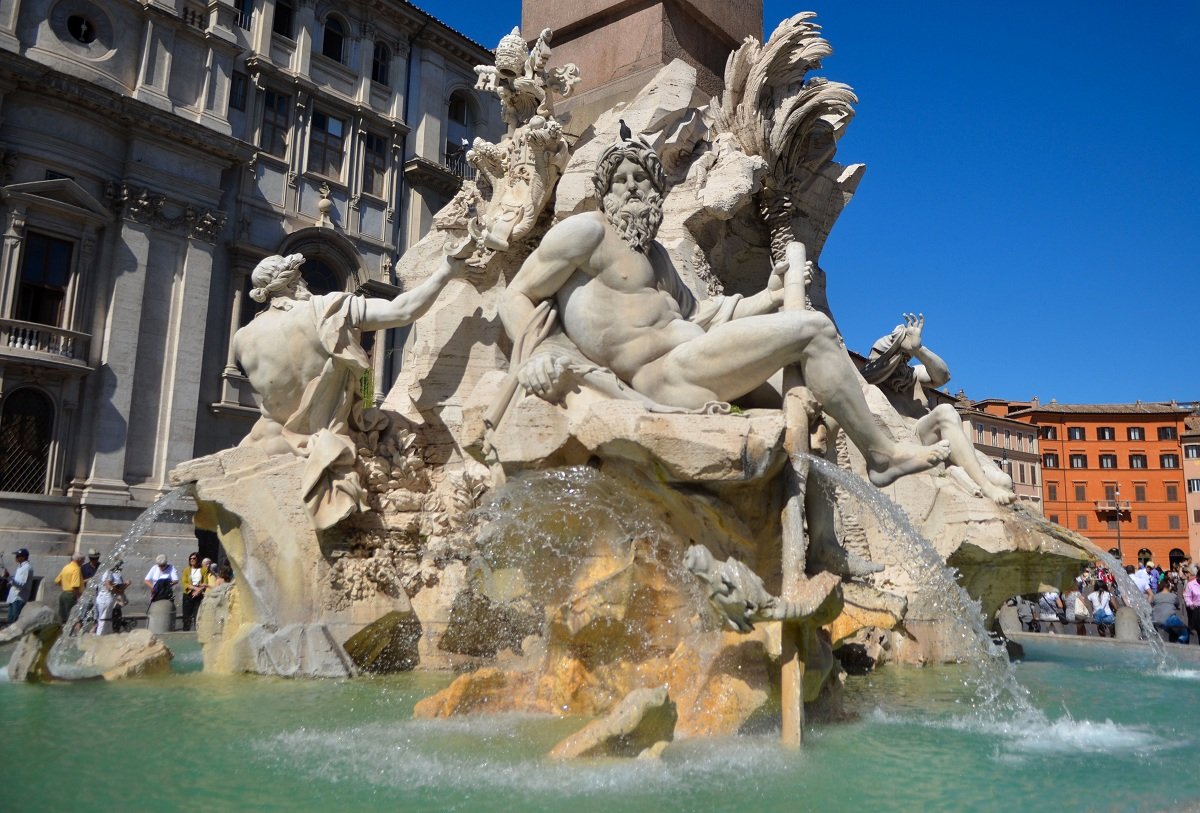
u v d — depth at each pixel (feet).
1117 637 38.86
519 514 17.38
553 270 16.71
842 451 25.66
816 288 31.27
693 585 16.34
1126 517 181.27
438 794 11.53
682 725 14.99
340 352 23.40
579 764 12.90
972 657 26.58
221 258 94.02
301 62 102.47
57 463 79.77
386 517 23.85
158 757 13.43
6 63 77.36
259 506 22.57
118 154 86.07
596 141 24.99
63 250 82.79
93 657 22.43
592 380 15.90
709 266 25.40
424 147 114.42
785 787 12.06
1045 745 15.24
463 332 26.03
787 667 14.51
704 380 16.11
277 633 22.09
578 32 30.66
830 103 27.07
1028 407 190.60
